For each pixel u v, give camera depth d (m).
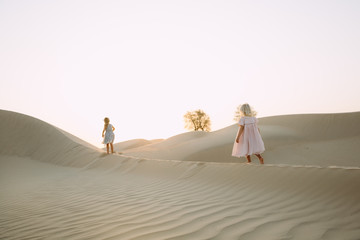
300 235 2.35
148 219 3.06
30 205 4.51
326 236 2.30
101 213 3.55
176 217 3.08
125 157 10.33
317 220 2.73
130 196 4.63
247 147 6.05
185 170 6.59
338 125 31.20
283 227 2.57
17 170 11.42
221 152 24.42
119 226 2.87
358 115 32.09
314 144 26.17
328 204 3.17
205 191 4.54
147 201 4.10
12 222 3.46
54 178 8.59
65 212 3.80
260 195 3.89
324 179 3.81
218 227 2.64
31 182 7.98
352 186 3.40
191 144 30.12
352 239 2.22
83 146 13.87
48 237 2.71
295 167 4.51
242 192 4.17
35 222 3.38
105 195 4.93
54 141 15.25
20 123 16.64
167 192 4.75
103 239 2.47
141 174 7.48
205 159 23.94
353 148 24.08
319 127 31.69
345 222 2.62
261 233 2.42
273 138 26.62
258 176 4.70
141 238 2.41
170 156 27.06
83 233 2.73
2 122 16.52
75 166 11.68
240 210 3.25
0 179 9.33
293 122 34.47
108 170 9.29
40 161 13.48
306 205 3.25
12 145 14.88
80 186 6.41
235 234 2.41
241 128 6.20
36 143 15.19
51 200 4.84
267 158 22.42
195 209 3.40
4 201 5.04
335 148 24.66
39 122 17.06
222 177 5.27
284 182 4.16
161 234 2.50
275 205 3.36
